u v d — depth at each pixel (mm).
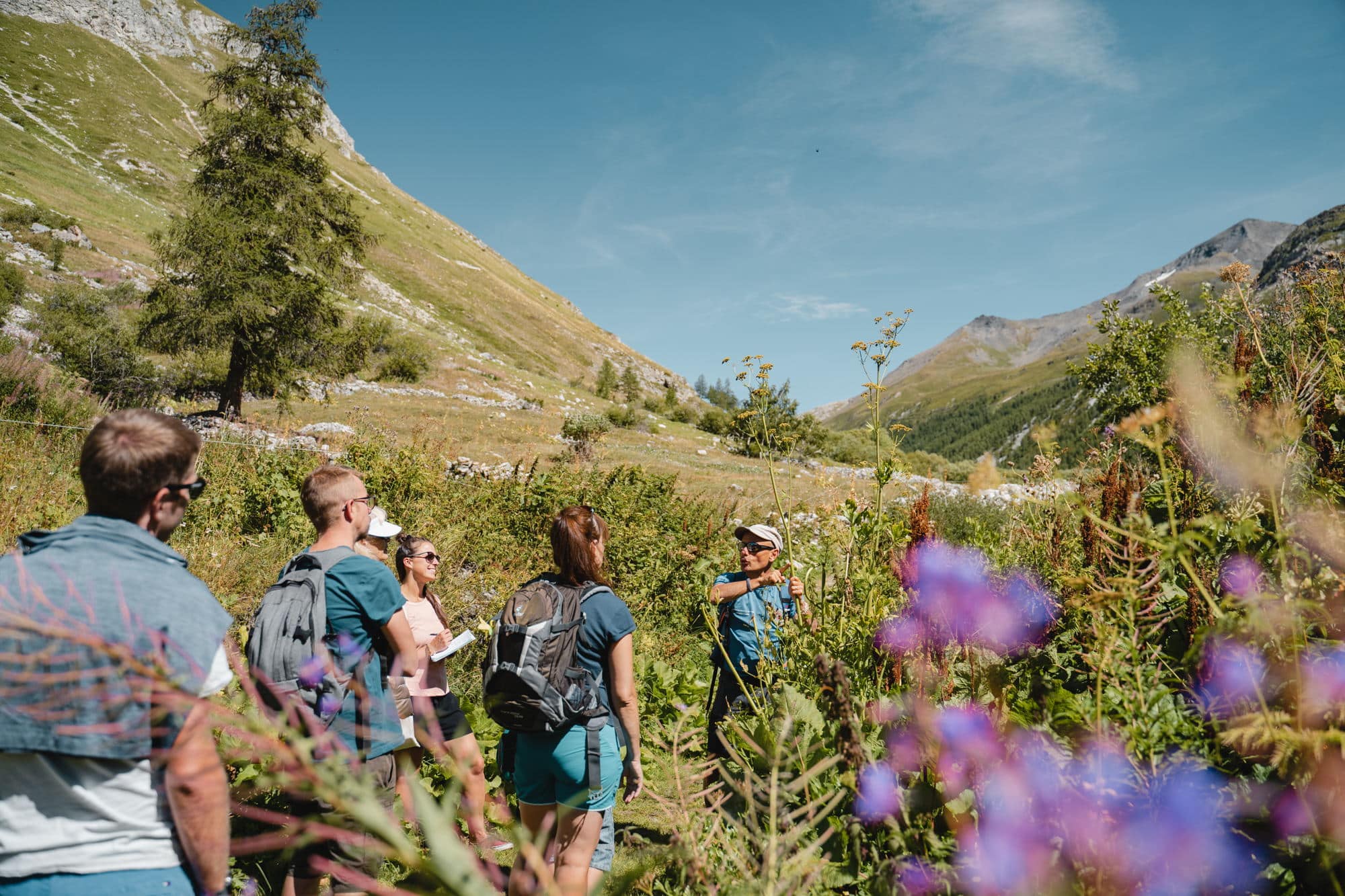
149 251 53719
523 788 2908
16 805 1498
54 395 11695
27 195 53469
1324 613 1296
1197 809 1416
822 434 27719
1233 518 1663
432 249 128500
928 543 2338
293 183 26859
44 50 101938
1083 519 2416
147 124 96062
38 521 6035
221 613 1657
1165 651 2033
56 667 1401
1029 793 1513
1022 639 2236
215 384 30125
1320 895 1344
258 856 3027
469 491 9203
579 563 3059
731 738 2721
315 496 2840
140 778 1549
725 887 1310
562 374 110375
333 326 28234
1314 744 1145
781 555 3869
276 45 27547
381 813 543
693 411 80562
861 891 1725
